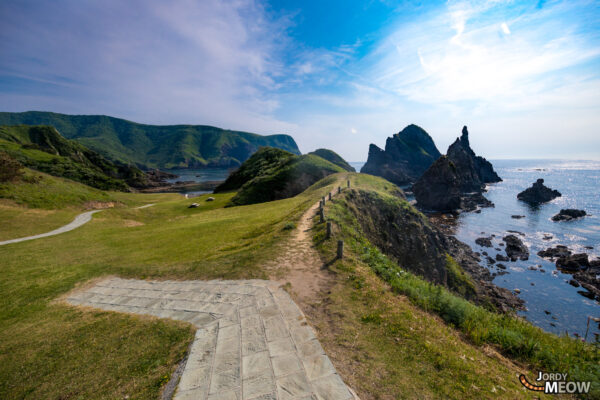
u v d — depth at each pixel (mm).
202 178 199375
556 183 156500
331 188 37719
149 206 56156
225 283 12516
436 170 87438
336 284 11531
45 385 7078
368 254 15586
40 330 10258
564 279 36250
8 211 32562
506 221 69438
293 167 69250
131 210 45875
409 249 29781
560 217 68312
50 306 12609
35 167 85375
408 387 5863
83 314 11414
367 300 10109
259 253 15898
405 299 10766
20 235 27641
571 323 26547
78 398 6496
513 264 41781
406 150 197125
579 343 8602
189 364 6980
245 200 57281
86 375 7301
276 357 7023
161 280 14250
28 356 8477
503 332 8734
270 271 13266
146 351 8047
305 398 5633
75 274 16391
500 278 37062
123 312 11125
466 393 5738
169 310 10625
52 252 21469
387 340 7648
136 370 7246
